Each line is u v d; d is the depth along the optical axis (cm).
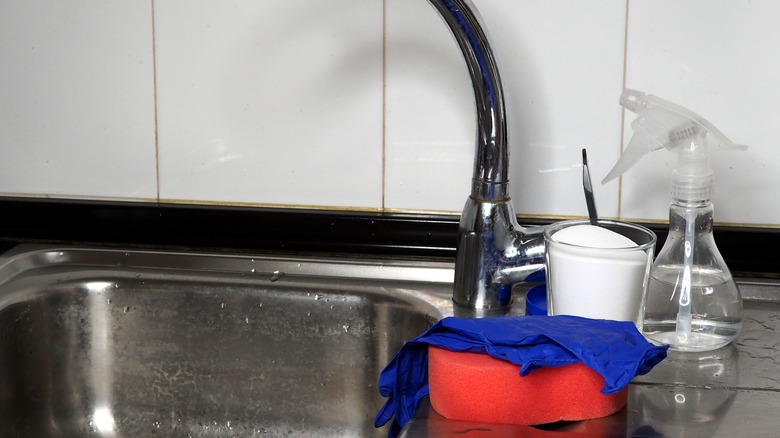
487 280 87
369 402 94
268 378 96
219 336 96
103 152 106
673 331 78
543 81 98
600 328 69
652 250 78
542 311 83
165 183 106
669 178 98
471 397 65
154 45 102
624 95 80
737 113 96
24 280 96
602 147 98
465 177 101
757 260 97
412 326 90
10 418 92
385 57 99
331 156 102
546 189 100
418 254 101
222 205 105
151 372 98
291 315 94
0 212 107
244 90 102
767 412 68
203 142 104
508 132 85
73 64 104
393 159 101
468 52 82
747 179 97
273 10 100
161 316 96
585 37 96
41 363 95
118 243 106
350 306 93
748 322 86
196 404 97
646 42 96
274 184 104
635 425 66
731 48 94
